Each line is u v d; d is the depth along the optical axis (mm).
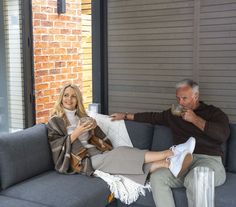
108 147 3078
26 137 2672
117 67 3609
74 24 4434
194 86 2855
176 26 3262
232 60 3061
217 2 3055
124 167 2693
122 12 3502
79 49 4551
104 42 3635
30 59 3502
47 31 4039
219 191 2428
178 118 2904
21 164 2561
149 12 3369
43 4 3955
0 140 2494
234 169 2814
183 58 3268
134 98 3559
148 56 3432
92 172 2719
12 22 3482
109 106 3713
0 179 2486
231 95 3105
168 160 2598
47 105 4109
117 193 2621
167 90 3379
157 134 3049
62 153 2793
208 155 2740
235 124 2910
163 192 2484
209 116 2816
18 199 2328
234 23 3010
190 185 2404
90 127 2875
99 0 3549
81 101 3117
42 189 2434
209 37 3131
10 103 3559
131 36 3490
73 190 2436
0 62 3562
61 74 4289
